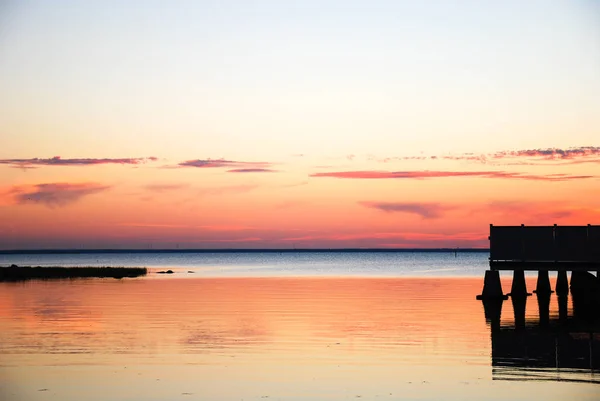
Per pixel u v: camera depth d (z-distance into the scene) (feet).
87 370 89.40
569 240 180.55
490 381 83.10
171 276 348.18
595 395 76.54
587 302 182.19
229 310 156.87
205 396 76.95
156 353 100.27
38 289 232.53
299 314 148.46
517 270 191.21
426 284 267.59
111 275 342.64
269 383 82.58
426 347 105.50
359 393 78.02
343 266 585.63
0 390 79.05
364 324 131.03
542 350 102.94
